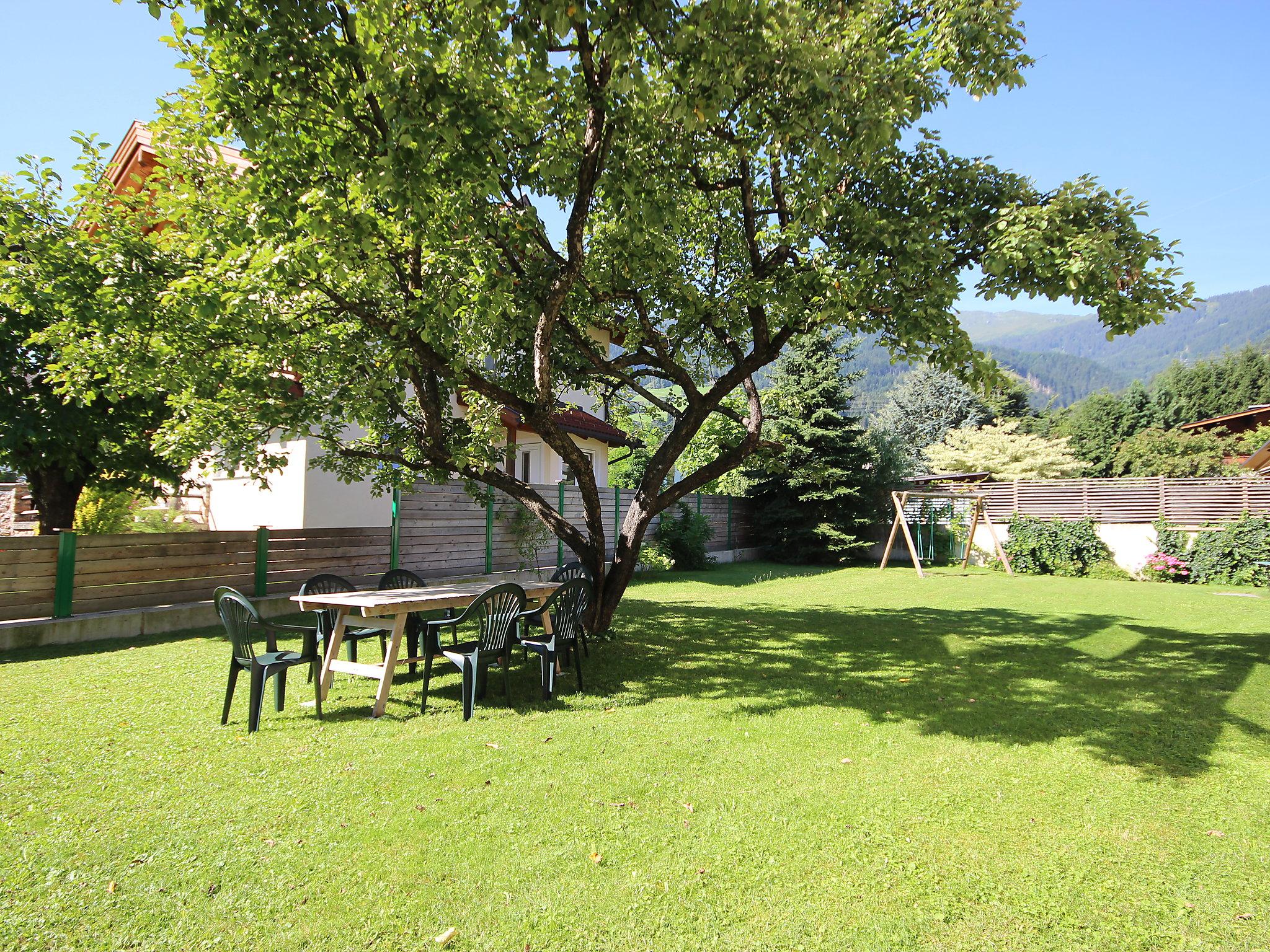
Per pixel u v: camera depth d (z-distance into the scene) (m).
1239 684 5.95
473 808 3.31
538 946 2.28
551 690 5.36
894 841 3.04
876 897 2.59
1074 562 17.56
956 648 7.49
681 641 7.71
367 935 2.32
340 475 7.95
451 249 5.46
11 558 7.07
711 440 21.98
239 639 4.59
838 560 20.39
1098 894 2.63
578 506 15.04
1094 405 39.31
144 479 9.26
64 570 7.36
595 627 7.73
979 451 28.11
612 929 2.37
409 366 6.39
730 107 5.15
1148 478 16.98
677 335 8.73
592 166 5.11
